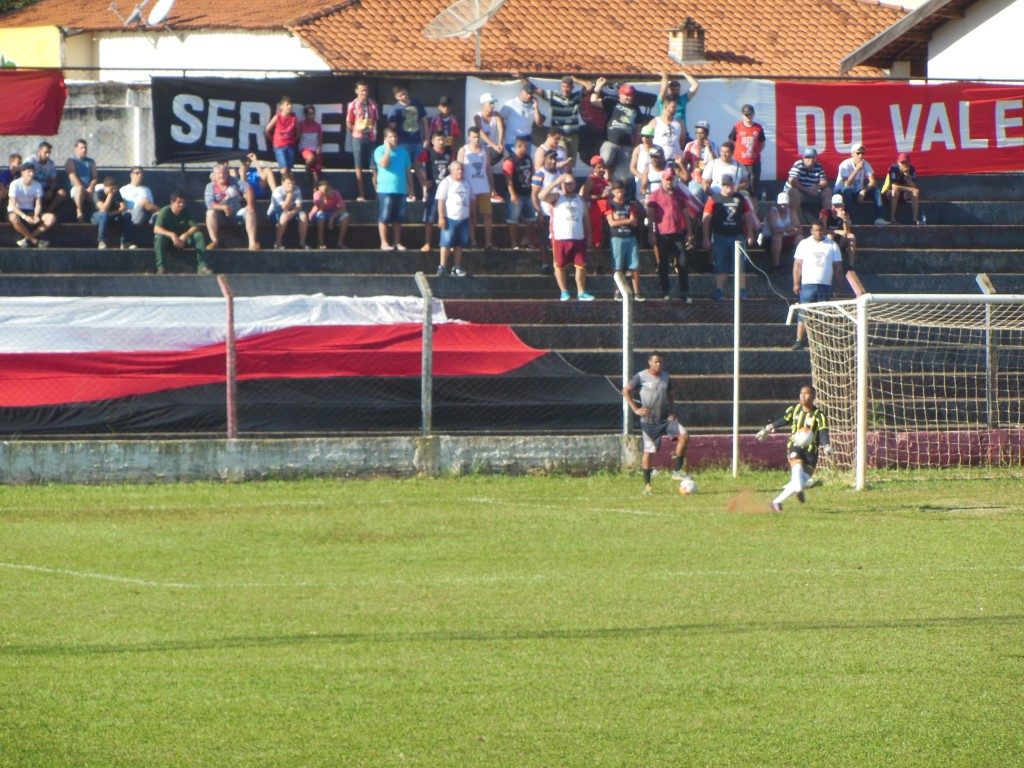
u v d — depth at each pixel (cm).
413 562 3984
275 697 2612
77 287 6625
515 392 6169
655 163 7194
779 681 2739
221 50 10781
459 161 7269
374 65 9988
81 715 2500
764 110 8025
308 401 6003
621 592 3559
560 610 3353
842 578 3741
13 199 7119
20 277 6588
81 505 5072
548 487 5622
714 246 7188
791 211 7475
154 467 5641
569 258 6938
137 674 2762
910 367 6750
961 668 2834
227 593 3550
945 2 9050
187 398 5931
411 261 7294
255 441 5731
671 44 10756
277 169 7644
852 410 6462
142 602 3438
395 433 6041
